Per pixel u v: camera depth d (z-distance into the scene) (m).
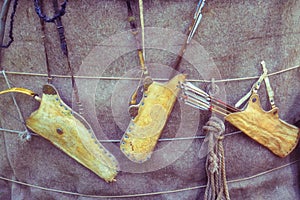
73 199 1.67
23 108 1.58
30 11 1.43
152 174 1.60
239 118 1.56
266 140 1.64
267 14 1.49
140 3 1.38
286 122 1.69
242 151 1.64
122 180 1.61
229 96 1.56
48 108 1.52
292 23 1.57
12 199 1.77
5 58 1.54
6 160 1.73
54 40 1.45
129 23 1.41
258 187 1.73
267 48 1.55
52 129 1.54
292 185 1.81
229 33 1.47
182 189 1.65
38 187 1.70
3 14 1.47
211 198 1.60
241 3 1.44
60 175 1.64
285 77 1.64
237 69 1.53
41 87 1.54
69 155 1.57
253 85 1.57
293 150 1.77
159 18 1.41
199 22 1.42
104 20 1.41
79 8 1.40
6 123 1.64
